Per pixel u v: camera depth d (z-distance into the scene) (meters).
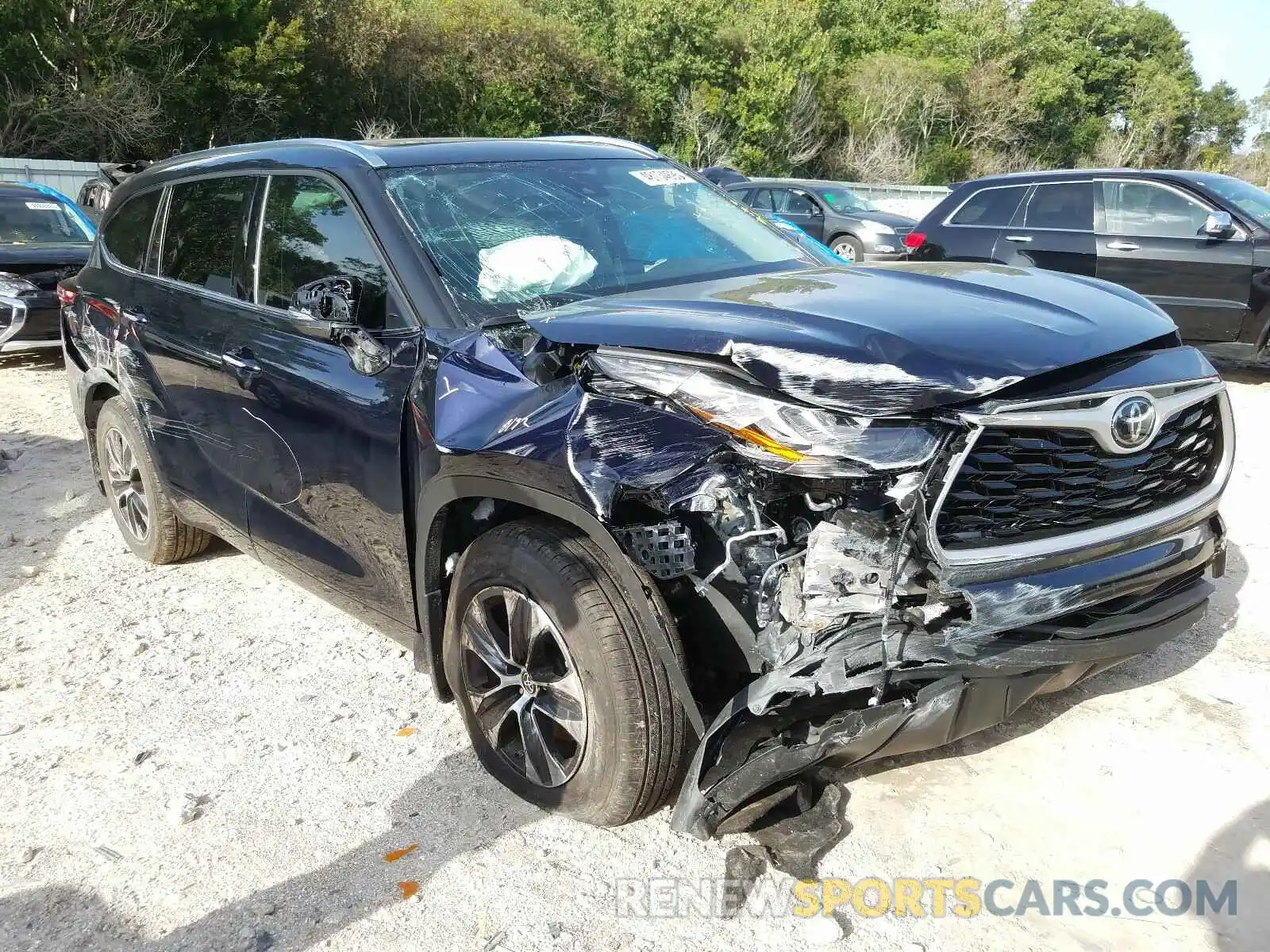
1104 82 62.44
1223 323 8.28
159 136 26.42
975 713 2.46
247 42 26.88
